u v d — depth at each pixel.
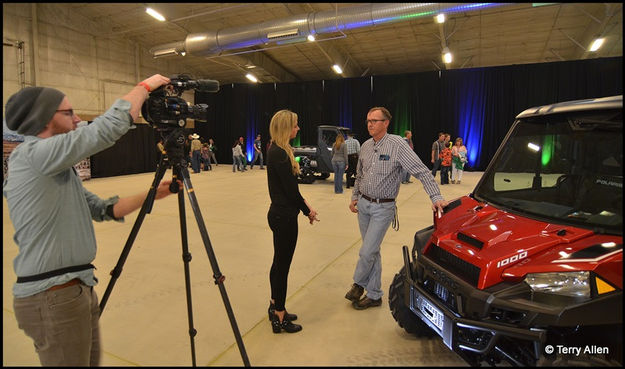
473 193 2.56
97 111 10.76
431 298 1.94
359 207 2.89
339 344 2.35
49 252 1.31
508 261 1.71
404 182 10.66
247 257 4.08
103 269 3.68
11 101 1.31
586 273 1.51
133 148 13.95
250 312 2.80
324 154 10.61
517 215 2.10
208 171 15.38
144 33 11.23
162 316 2.71
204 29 9.56
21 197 1.28
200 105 1.84
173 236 4.94
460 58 15.70
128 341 2.36
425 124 16.69
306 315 2.77
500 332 1.57
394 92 17.08
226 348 2.29
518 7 10.33
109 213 1.64
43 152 1.25
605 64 12.12
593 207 1.88
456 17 11.34
